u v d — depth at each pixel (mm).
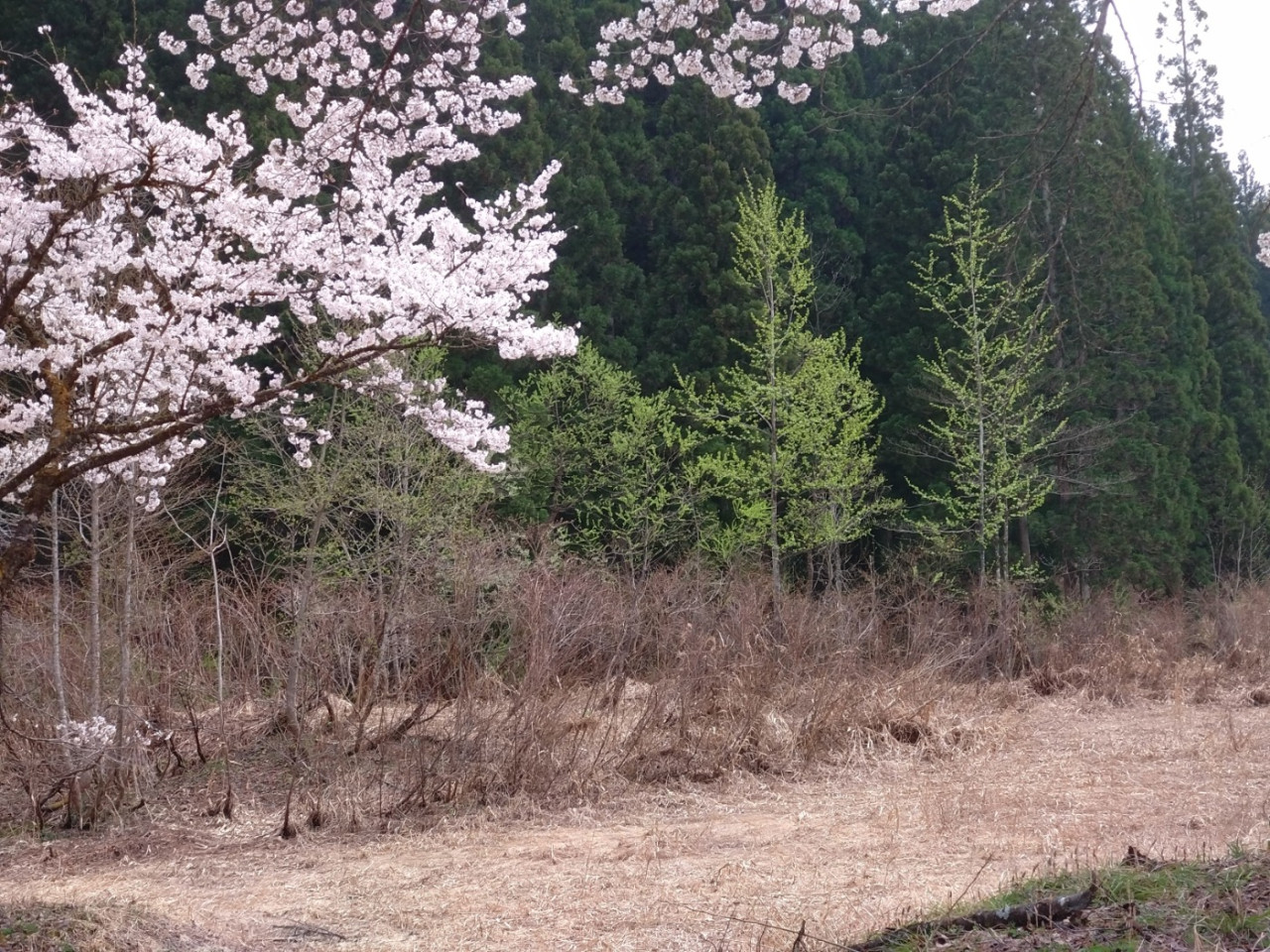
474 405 7379
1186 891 4512
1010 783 9883
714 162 25625
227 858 8469
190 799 9859
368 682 11398
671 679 11234
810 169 28828
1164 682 15656
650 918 6273
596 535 19906
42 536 10172
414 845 8641
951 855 7426
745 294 24422
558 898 6832
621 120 26641
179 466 9852
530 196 6922
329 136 6301
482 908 6691
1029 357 18703
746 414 20359
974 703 13641
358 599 11586
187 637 10984
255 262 6430
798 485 19578
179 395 6246
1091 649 16859
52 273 5977
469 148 7422
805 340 19453
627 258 26906
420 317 5957
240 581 12094
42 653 10070
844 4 6387
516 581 12125
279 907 6980
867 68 29594
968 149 24625
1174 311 24094
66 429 5480
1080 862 6562
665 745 10898
